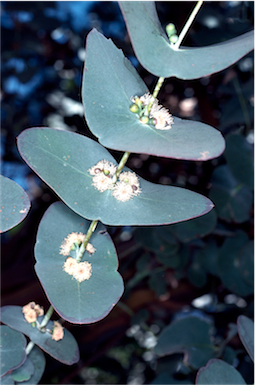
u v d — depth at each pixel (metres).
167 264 0.57
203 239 0.61
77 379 0.68
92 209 0.26
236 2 0.63
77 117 0.73
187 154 0.24
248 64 0.62
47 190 0.73
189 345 0.43
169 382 0.44
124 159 0.27
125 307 0.62
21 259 0.69
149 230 0.55
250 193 0.56
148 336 0.71
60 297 0.27
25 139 0.26
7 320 0.30
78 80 0.73
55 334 0.30
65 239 0.29
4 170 0.73
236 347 0.53
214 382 0.32
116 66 0.28
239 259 0.50
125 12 0.26
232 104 0.58
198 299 0.65
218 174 0.57
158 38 0.26
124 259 0.67
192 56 0.26
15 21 0.64
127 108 0.27
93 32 0.27
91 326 0.63
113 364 0.72
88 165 0.27
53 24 0.61
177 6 0.64
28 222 0.73
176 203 0.27
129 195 0.27
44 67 0.73
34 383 0.32
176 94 0.72
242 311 0.58
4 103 0.73
